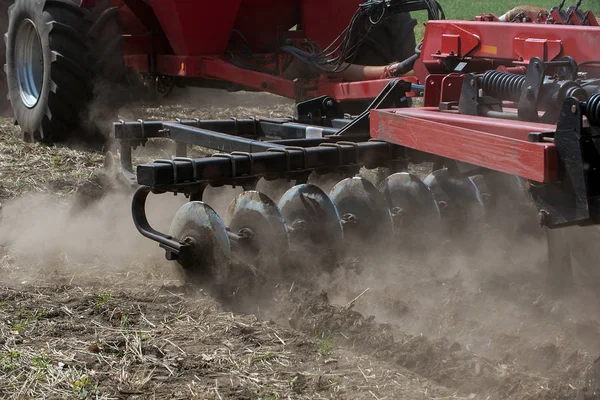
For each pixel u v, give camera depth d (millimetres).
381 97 5133
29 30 7977
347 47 7242
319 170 4488
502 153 3531
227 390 3043
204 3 7699
